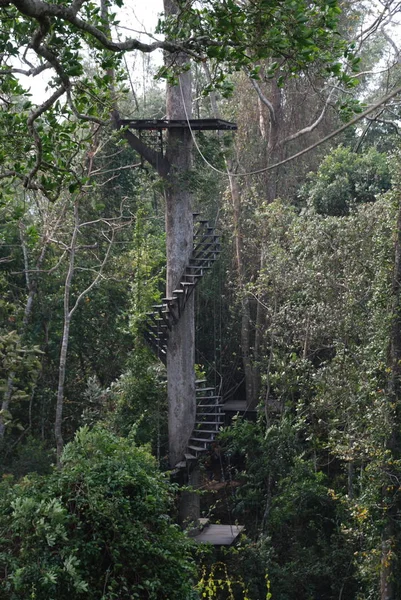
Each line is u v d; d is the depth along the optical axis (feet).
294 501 69.41
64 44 25.50
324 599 66.74
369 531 55.72
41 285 77.97
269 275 77.61
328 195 98.37
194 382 65.51
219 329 99.96
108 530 35.40
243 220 93.04
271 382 76.89
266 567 63.41
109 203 84.99
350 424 60.90
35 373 32.42
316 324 72.54
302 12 25.43
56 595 32.65
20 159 29.04
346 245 70.59
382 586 53.47
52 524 33.32
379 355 55.62
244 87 97.35
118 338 83.92
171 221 63.26
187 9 27.71
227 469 89.61
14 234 73.92
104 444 40.14
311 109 102.42
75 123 29.48
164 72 31.04
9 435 75.51
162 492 39.96
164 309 63.82
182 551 38.78
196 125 59.88
